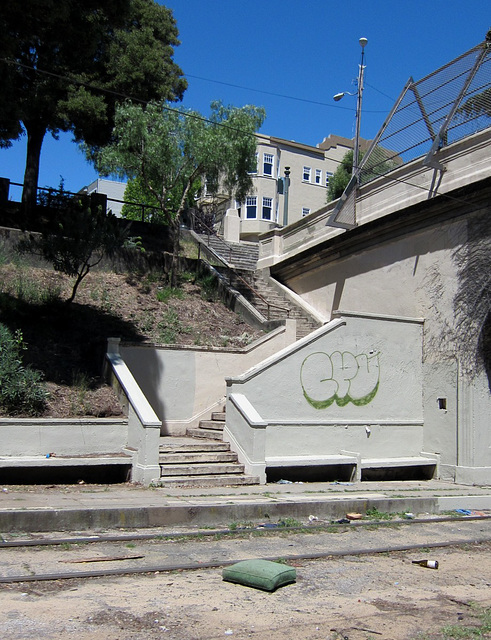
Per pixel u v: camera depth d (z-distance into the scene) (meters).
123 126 19.47
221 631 5.19
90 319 15.82
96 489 10.71
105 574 6.50
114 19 16.89
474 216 14.70
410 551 8.50
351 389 14.49
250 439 12.42
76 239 15.05
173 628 5.19
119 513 8.77
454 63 16.52
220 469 12.16
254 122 20.58
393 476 14.83
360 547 8.53
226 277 20.72
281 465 12.73
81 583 6.24
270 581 6.34
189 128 19.27
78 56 17.61
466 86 15.84
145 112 19.59
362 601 6.27
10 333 12.92
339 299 18.72
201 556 7.54
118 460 11.41
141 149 19.36
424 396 15.66
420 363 15.77
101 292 17.78
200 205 36.69
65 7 14.07
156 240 23.09
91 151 25.91
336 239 18.55
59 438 11.25
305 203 50.09
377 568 7.56
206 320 17.89
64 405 11.98
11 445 10.83
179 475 11.75
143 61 24.81
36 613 5.32
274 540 8.68
